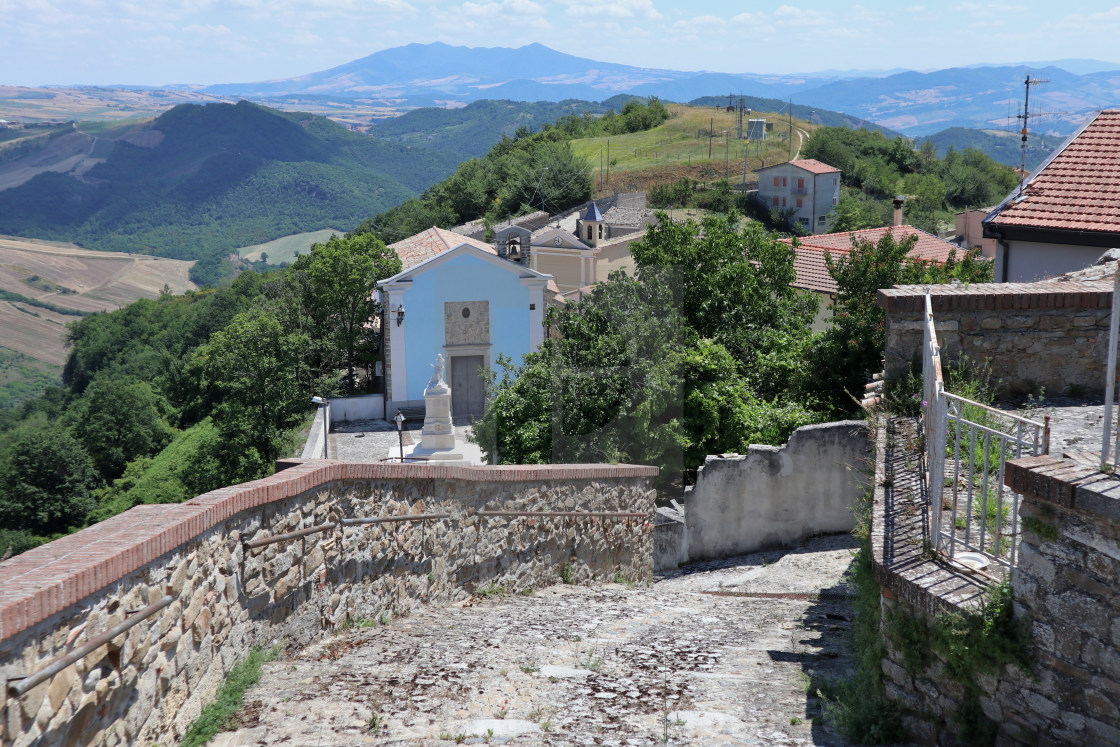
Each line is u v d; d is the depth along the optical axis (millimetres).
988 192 111750
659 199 87688
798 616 7629
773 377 16125
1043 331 7973
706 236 19188
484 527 8344
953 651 4219
